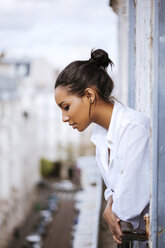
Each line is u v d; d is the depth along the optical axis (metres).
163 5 1.20
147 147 1.30
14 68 52.31
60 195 48.12
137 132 1.30
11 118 33.59
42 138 58.38
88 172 8.81
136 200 1.30
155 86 1.22
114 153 1.34
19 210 35.03
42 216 38.72
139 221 1.39
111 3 4.23
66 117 1.35
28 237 32.25
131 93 2.41
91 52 1.37
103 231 3.62
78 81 1.31
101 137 1.47
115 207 1.32
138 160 1.29
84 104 1.33
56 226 37.00
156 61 1.22
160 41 1.21
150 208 1.29
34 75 55.72
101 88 1.33
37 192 48.16
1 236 28.03
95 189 8.04
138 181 1.29
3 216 29.00
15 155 33.09
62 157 58.06
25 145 38.72
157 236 1.28
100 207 3.79
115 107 1.34
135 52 2.30
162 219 1.27
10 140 31.20
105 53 1.36
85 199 7.56
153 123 1.22
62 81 1.33
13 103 35.56
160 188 1.25
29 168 41.12
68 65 1.34
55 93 1.35
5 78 36.59
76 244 5.48
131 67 2.39
